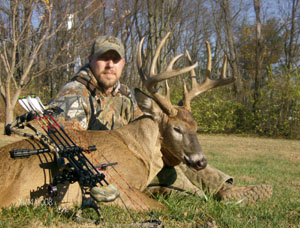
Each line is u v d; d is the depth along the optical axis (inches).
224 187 191.2
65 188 140.2
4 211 122.2
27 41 567.2
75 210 131.8
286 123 798.5
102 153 152.3
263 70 1464.1
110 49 185.5
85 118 181.8
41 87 902.4
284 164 403.2
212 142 645.3
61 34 590.9
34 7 505.4
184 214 140.3
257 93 864.9
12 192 130.9
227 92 905.5
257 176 307.4
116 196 109.5
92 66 190.7
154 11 860.0
